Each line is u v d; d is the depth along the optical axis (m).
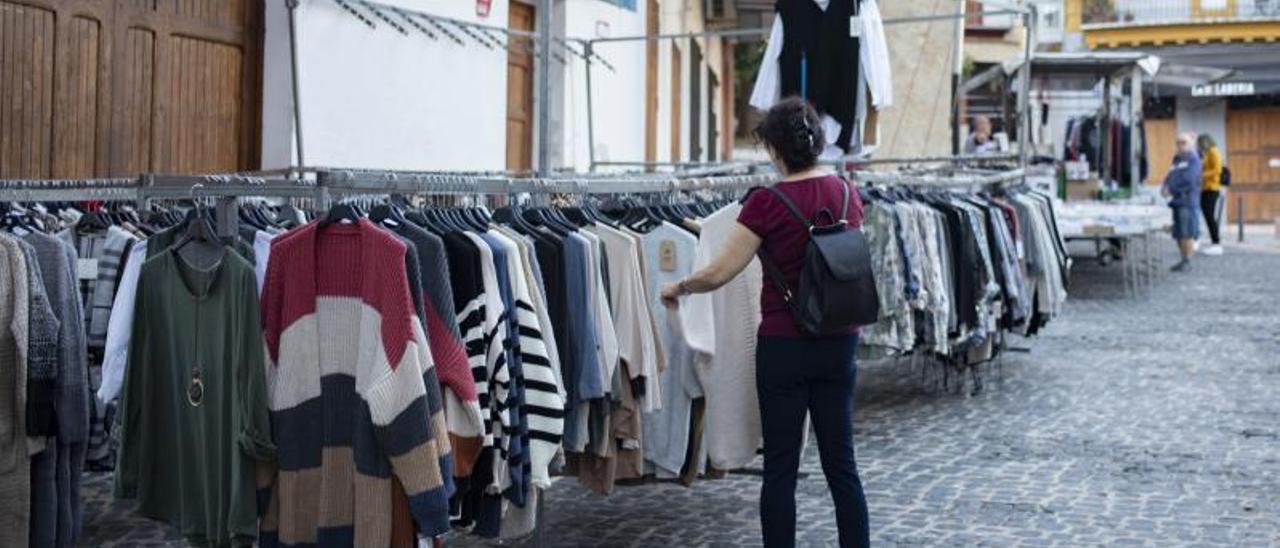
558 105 15.41
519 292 4.83
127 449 4.56
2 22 8.88
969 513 6.83
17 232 5.53
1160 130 38.88
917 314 8.88
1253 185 38.34
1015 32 30.27
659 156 19.11
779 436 5.44
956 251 9.23
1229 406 9.94
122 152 9.87
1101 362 12.07
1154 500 7.14
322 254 4.28
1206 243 28.05
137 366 4.55
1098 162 23.56
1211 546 6.29
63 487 4.86
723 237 5.80
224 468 4.34
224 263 4.32
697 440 6.02
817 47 9.49
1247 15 32.78
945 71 16.11
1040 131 24.61
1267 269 22.14
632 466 5.75
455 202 5.82
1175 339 13.61
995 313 9.64
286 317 4.27
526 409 4.85
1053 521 6.69
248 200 5.91
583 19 15.71
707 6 22.09
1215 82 34.09
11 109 8.98
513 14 14.73
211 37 10.60
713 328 5.80
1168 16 33.59
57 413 4.71
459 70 13.13
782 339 5.38
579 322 5.26
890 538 6.35
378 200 5.49
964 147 21.03
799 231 5.36
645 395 5.54
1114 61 21.94
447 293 4.37
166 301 4.50
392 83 12.12
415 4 12.33
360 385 4.18
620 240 5.52
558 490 7.31
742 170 12.30
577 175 8.92
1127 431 9.01
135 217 6.22
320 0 11.15
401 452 4.11
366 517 4.18
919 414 9.61
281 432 4.25
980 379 10.80
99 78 9.64
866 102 9.63
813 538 6.36
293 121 10.96
